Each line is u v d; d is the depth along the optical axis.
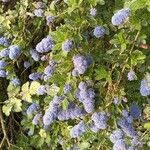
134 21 0.60
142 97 0.66
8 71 0.75
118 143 0.61
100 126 0.62
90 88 0.63
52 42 0.65
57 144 0.80
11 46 0.73
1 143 0.80
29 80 0.82
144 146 0.64
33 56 0.75
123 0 0.65
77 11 0.64
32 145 0.80
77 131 0.65
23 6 0.75
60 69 0.64
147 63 0.64
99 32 0.63
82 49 0.62
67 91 0.63
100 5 0.67
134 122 0.67
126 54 0.62
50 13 0.70
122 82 0.64
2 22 0.75
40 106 0.75
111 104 0.63
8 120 0.84
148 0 0.56
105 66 0.64
